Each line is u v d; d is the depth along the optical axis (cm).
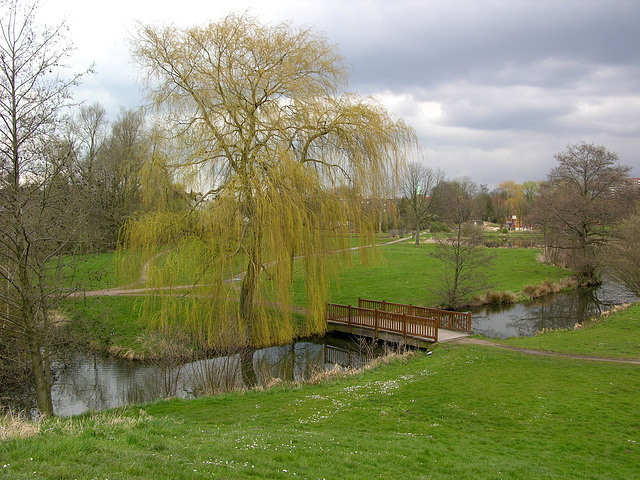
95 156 3175
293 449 693
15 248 1073
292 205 1588
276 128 1644
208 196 1669
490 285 2839
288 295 1639
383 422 932
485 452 768
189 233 1667
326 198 1744
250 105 1705
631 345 1547
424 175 5888
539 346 1590
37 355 1072
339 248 1836
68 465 487
